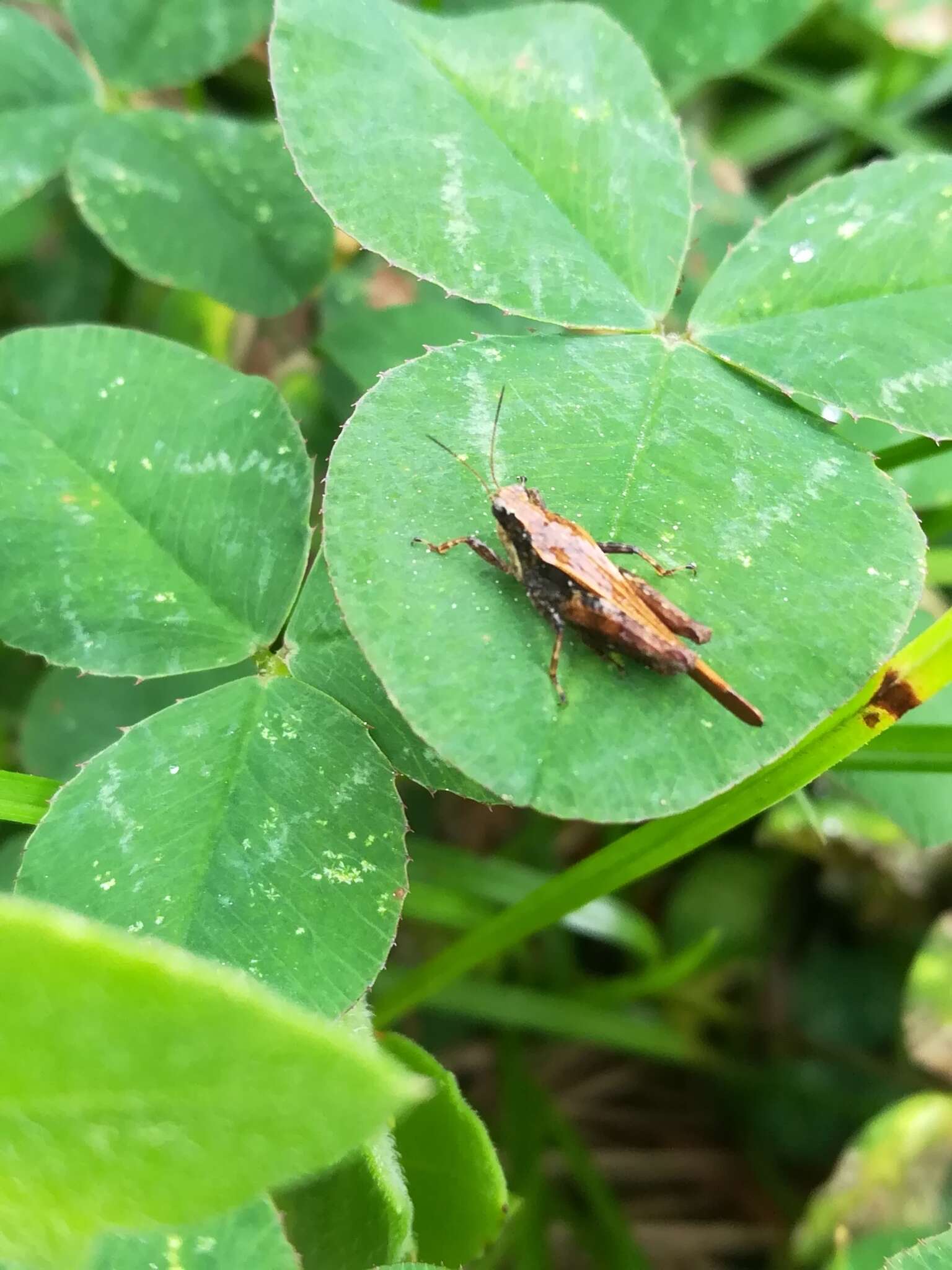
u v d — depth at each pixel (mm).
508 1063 73
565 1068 78
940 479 65
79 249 83
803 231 48
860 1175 64
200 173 67
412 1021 74
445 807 80
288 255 67
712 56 84
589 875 54
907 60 97
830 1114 73
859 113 96
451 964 58
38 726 59
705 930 76
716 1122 77
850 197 48
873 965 75
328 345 70
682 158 49
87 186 65
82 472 46
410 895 66
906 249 46
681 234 48
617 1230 67
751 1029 76
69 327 48
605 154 48
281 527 46
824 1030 74
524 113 47
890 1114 65
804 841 70
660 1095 78
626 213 47
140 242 64
